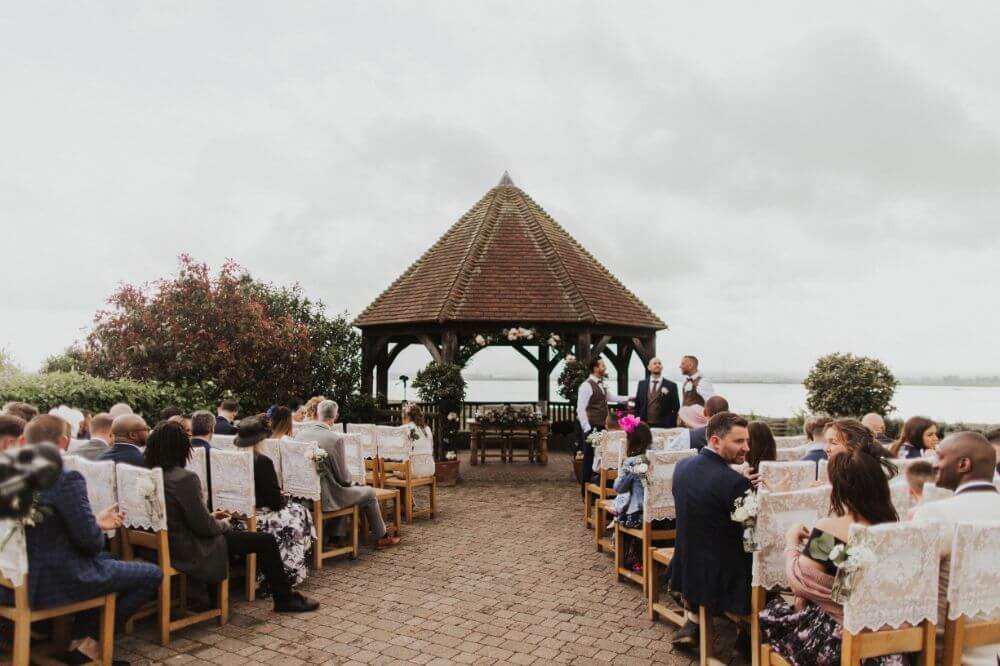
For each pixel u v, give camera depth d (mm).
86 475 4430
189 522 4203
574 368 12281
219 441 6305
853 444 4066
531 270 14148
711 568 3562
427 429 8141
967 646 2625
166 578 4094
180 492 4195
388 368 15234
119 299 11562
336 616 4617
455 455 10922
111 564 3619
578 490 10086
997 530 2580
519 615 4637
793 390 77000
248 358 12141
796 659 2885
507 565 5938
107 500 4309
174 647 4043
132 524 4219
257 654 3938
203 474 5355
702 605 3590
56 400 7543
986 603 2605
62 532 3338
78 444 5195
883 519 2662
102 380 8602
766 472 4156
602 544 6363
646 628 4391
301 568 5270
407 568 5844
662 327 15461
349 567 5879
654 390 9508
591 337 14008
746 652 3895
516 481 10922
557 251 14680
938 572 2551
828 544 2752
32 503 3018
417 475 7977
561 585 5340
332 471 6035
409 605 4852
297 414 9094
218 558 4340
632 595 5090
